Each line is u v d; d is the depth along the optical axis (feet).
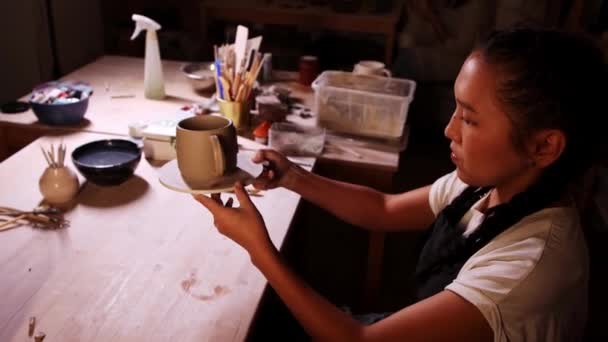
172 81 7.59
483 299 2.75
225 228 3.24
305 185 4.19
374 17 11.94
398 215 4.21
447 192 4.01
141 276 3.65
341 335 2.96
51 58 12.08
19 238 3.98
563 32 2.73
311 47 12.85
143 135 5.20
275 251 3.17
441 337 2.81
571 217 2.97
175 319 3.29
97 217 4.29
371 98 6.04
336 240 8.74
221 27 13.74
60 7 12.16
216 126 3.46
